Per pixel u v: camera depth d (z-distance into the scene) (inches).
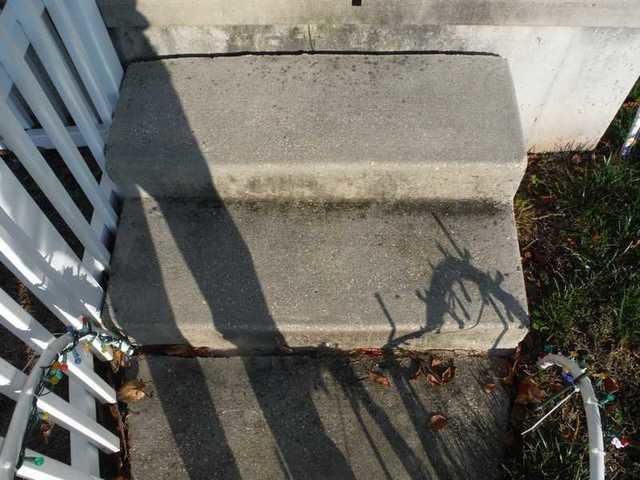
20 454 59.6
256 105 102.0
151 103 103.0
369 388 98.5
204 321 93.3
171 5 98.0
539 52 106.6
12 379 65.9
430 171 96.4
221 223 102.0
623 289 101.0
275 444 94.0
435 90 102.7
